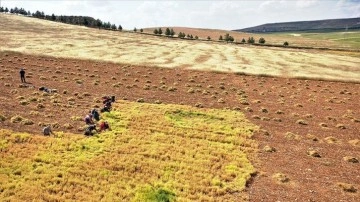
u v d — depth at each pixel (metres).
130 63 82.62
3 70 67.00
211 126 41.56
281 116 49.31
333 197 26.52
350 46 172.38
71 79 64.56
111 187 25.42
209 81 70.56
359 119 49.19
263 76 77.38
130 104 49.50
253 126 43.00
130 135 36.44
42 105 44.84
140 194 24.50
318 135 41.59
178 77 72.50
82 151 31.48
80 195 24.08
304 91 66.44
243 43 154.88
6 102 45.69
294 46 150.75
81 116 42.12
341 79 76.25
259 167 31.30
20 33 120.12
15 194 23.50
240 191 26.62
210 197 24.95
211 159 31.83
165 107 48.81
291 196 26.33
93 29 163.12
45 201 23.19
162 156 31.44
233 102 55.75
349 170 31.70
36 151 30.42
